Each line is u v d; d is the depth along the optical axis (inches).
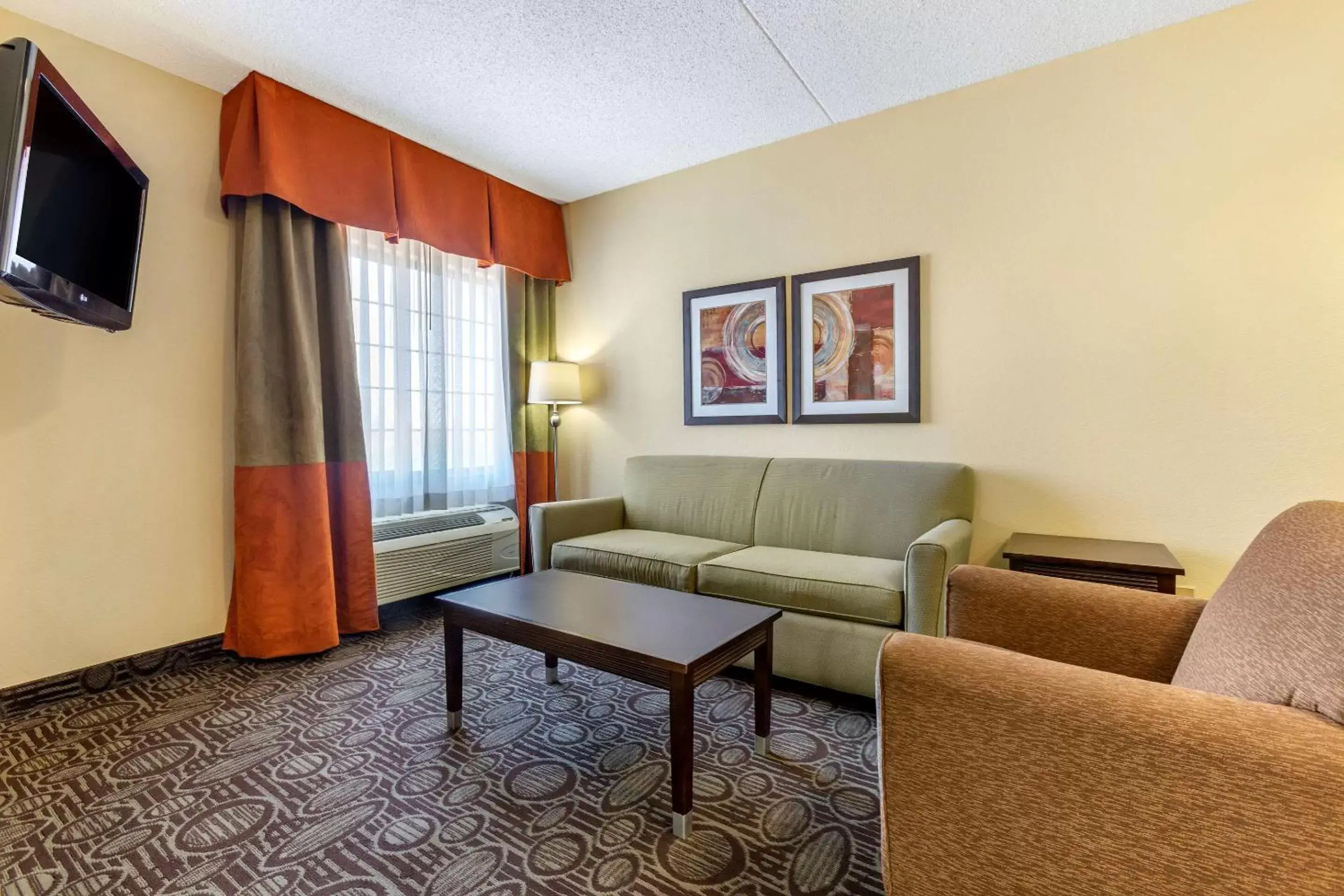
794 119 112.7
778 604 87.9
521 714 80.2
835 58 94.1
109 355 88.4
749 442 127.3
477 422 139.9
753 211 125.0
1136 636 49.5
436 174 123.5
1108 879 31.2
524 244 142.9
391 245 121.6
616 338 146.6
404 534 118.0
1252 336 83.5
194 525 97.3
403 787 63.3
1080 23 86.4
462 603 74.3
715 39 89.1
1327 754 26.4
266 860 52.4
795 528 110.8
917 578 76.0
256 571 95.9
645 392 142.3
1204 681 37.0
